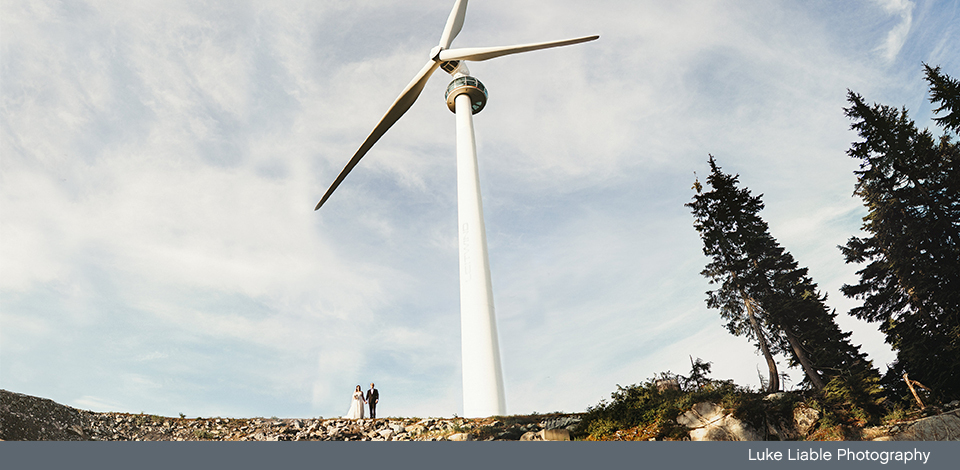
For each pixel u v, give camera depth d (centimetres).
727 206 2867
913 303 2412
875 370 2139
